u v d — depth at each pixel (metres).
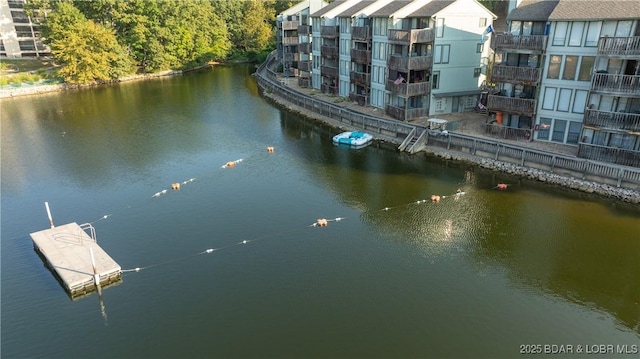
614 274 25.91
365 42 57.47
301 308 23.36
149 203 35.72
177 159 45.56
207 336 21.52
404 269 26.64
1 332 21.88
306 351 20.47
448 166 42.16
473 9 49.66
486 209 33.66
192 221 32.78
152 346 20.95
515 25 42.22
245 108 67.50
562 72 39.16
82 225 30.50
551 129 41.34
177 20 102.25
